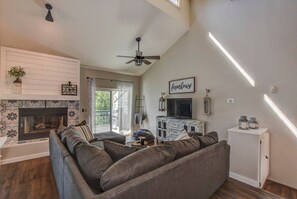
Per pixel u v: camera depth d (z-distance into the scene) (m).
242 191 2.46
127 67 5.79
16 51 3.75
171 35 4.74
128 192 1.20
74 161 1.71
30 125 4.09
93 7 3.32
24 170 3.10
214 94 4.09
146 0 3.45
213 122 4.12
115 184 1.25
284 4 2.89
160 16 3.94
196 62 4.52
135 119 6.42
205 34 4.28
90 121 5.31
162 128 5.19
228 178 2.74
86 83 5.38
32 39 3.79
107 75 5.88
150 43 4.83
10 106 3.75
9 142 3.73
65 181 1.72
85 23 3.64
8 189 2.44
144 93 6.45
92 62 5.07
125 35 4.25
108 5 3.34
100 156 1.48
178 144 1.96
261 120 3.20
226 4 3.81
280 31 2.94
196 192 1.92
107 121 5.97
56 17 3.37
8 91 3.67
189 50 4.71
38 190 2.42
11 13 3.15
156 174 1.42
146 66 6.01
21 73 3.71
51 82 4.21
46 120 4.31
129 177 1.33
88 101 5.32
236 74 3.62
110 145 1.74
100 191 1.28
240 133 2.78
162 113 5.66
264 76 3.16
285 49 2.88
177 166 1.63
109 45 4.47
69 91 4.43
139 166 1.43
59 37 3.90
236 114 3.64
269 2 3.08
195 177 1.88
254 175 2.62
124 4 3.40
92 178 1.33
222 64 3.90
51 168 3.19
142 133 4.58
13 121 3.79
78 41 4.13
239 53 3.56
